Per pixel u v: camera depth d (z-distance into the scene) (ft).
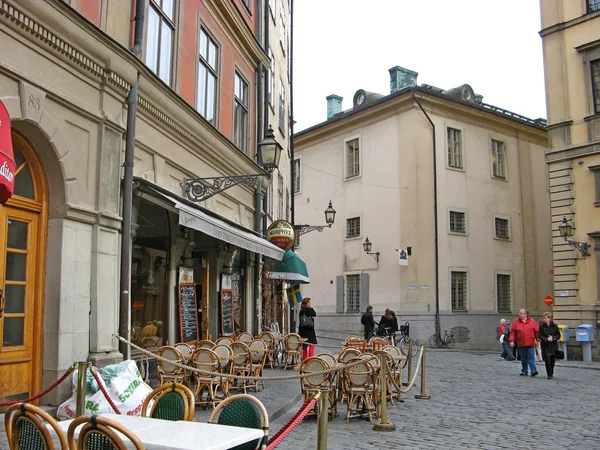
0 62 22.54
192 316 43.27
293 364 51.26
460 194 101.19
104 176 29.17
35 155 26.07
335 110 133.90
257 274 60.13
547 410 33.91
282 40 80.53
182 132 38.81
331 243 112.27
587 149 75.66
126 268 30.50
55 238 26.32
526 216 110.73
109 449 11.47
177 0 39.73
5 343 24.20
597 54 75.97
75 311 26.84
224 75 50.26
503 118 108.17
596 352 71.51
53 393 25.43
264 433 13.91
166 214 40.88
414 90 96.78
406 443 24.94
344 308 108.06
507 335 69.62
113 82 29.73
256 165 55.88
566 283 75.72
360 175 107.24
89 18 28.99
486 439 25.88
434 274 95.66
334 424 29.07
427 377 50.37
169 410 16.85
